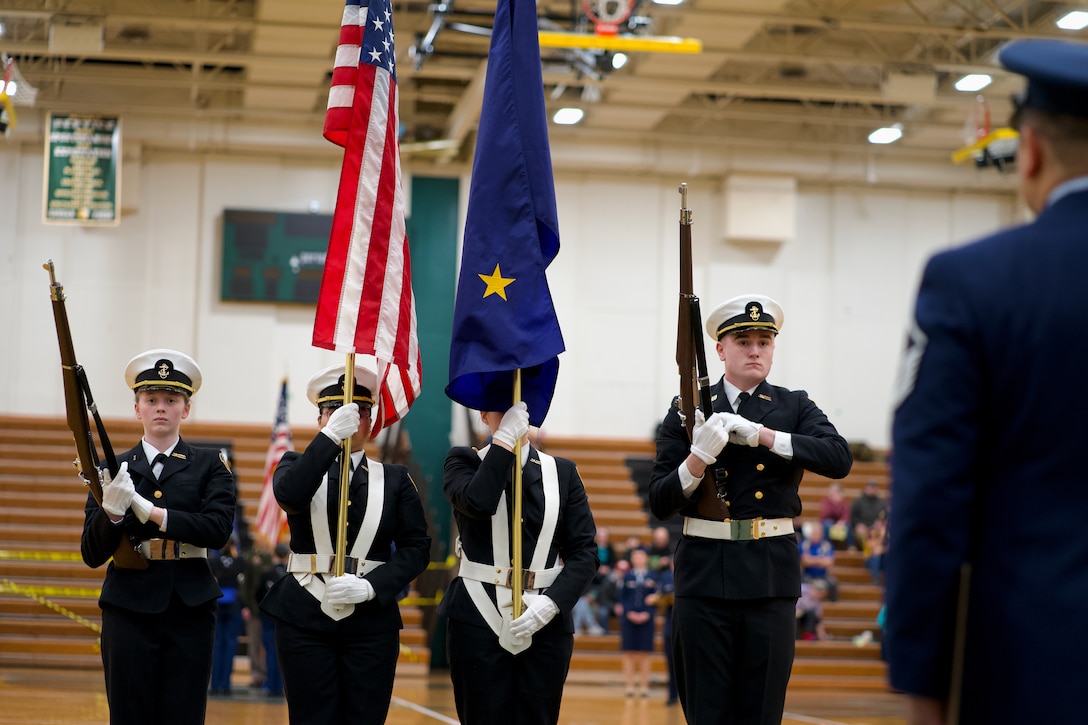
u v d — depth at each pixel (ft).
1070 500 7.63
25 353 66.44
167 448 18.29
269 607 16.78
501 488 16.30
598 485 67.10
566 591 16.47
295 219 68.39
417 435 67.82
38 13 53.98
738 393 17.79
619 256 71.72
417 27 57.47
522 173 17.67
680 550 17.16
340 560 16.42
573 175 71.77
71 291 67.05
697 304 16.69
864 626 60.08
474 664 16.46
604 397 70.95
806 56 57.36
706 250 72.13
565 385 70.79
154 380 18.10
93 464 16.70
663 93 62.75
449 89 66.33
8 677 47.60
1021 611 7.56
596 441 69.62
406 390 18.79
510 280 17.33
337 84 18.28
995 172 72.69
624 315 71.51
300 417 68.28
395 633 16.93
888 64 58.23
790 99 68.08
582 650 57.52
